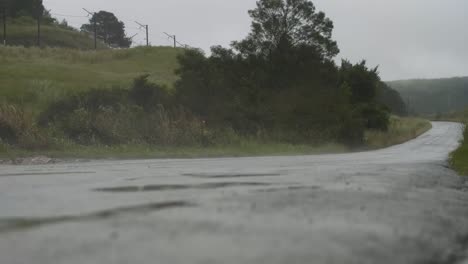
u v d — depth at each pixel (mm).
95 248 4348
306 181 10836
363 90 84562
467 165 20219
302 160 23828
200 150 32469
